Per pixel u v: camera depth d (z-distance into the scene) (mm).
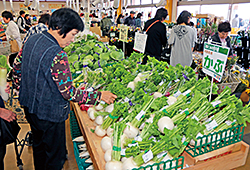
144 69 2047
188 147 1378
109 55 2566
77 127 2348
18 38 6305
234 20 7363
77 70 2506
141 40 2570
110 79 2023
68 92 1280
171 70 1784
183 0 10500
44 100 1303
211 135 1328
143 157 1182
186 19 3520
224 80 2812
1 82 1605
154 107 1471
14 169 2191
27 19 8062
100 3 4043
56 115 1353
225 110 1442
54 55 1214
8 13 6078
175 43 3701
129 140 1313
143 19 14383
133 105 1616
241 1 7211
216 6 8523
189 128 1283
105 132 1548
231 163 1382
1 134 1501
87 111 1863
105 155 1301
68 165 2240
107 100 1457
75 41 3389
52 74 1235
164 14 3504
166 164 1248
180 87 1778
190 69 1870
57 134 1456
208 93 1684
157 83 1845
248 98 3279
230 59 2820
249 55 4559
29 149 2541
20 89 1396
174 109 1479
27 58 1293
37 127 1425
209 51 1605
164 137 1216
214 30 4520
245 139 2604
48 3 20516
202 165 1289
